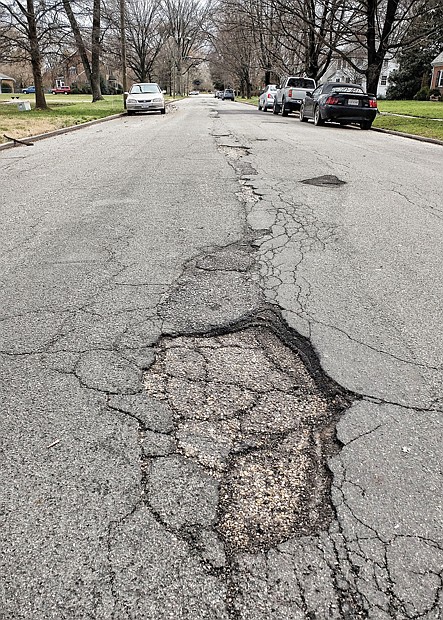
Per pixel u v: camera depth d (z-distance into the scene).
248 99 69.19
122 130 15.66
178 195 6.54
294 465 2.09
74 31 25.77
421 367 2.78
